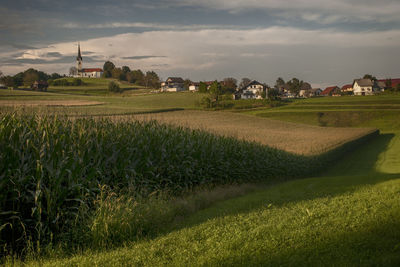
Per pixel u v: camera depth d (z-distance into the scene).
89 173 8.88
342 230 6.21
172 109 71.06
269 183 19.28
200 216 8.65
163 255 5.62
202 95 124.44
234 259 5.19
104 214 6.94
